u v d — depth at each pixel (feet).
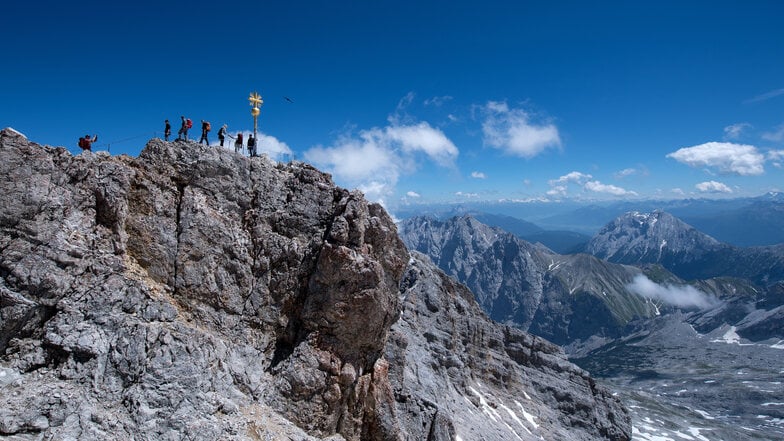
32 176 138.62
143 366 131.13
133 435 121.80
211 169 171.83
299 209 180.04
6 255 131.03
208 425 130.72
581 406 418.10
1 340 126.41
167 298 152.46
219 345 151.33
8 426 113.50
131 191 157.69
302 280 171.94
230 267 166.09
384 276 182.39
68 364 128.16
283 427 146.72
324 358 163.63
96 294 138.10
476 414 313.94
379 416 172.04
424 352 327.26
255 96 199.52
